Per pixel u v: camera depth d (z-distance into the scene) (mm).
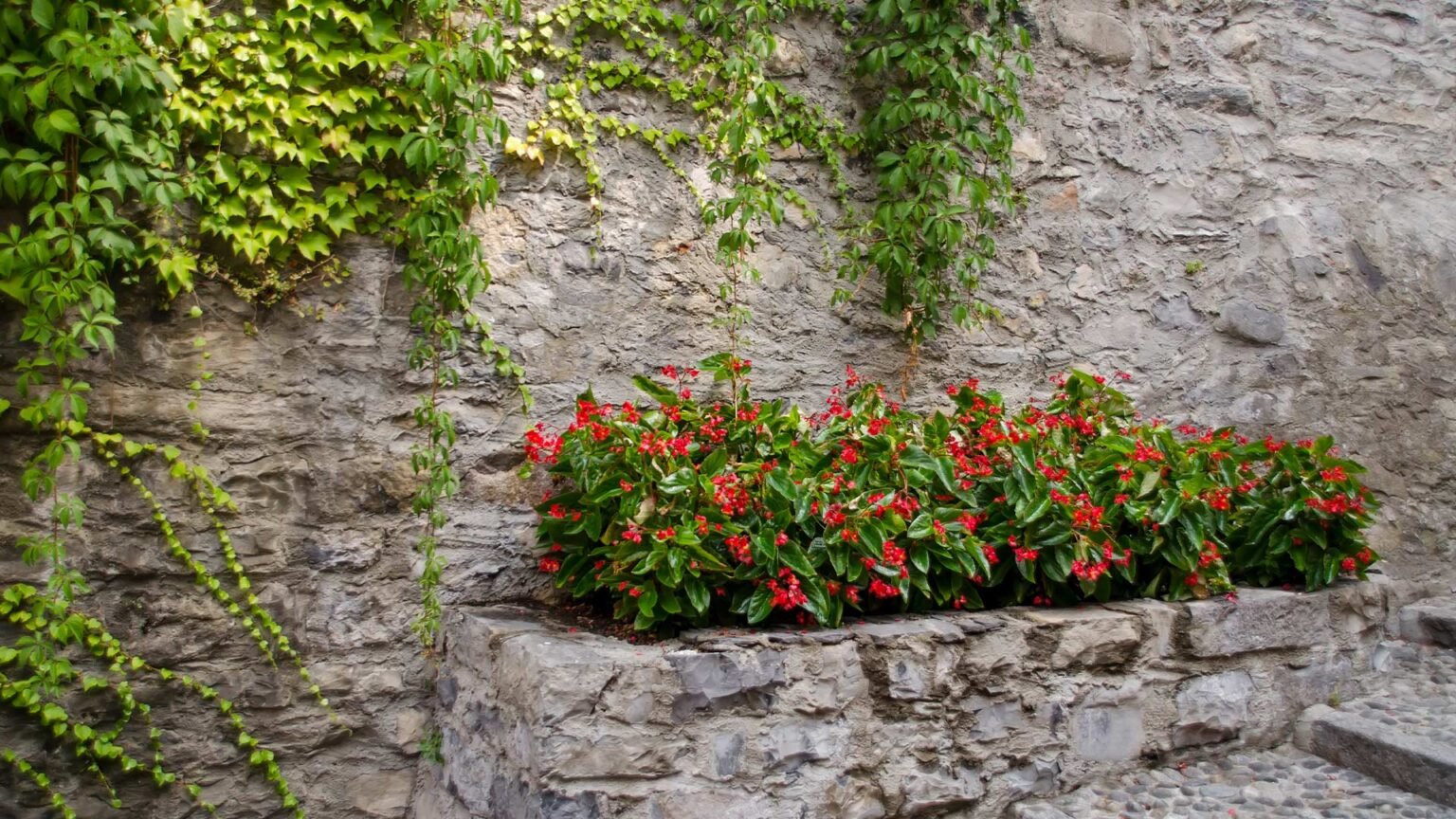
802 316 3473
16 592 2570
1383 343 3982
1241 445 3465
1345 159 4047
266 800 2834
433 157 2844
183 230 2719
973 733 2645
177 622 2740
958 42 3477
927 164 3562
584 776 2260
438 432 2969
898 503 2699
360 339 2926
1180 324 3881
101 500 2664
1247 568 3271
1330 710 3070
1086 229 3828
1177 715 2906
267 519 2828
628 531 2537
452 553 3016
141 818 2707
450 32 2955
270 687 2826
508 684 2459
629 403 3035
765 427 2895
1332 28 4086
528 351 3115
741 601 2596
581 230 3184
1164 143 3924
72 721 2629
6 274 2488
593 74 3189
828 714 2471
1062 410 3424
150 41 2605
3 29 2434
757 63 3277
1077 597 2941
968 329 3668
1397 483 3922
